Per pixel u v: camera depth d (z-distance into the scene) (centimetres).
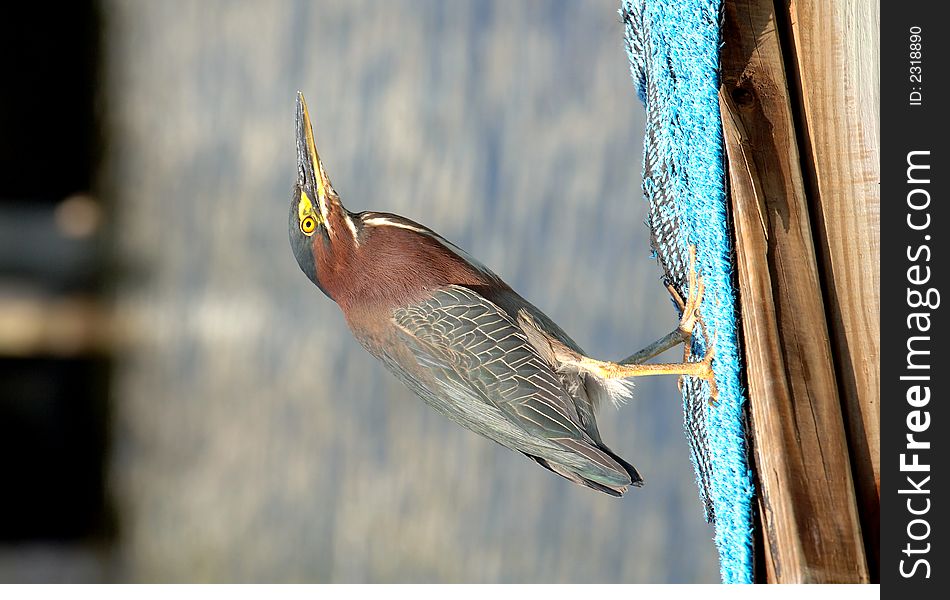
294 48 670
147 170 704
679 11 537
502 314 552
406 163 640
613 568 608
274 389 659
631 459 608
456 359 551
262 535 647
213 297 676
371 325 555
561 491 612
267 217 668
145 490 673
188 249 688
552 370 551
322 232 555
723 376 536
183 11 700
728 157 536
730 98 536
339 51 661
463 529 616
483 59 642
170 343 683
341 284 555
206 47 692
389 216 556
